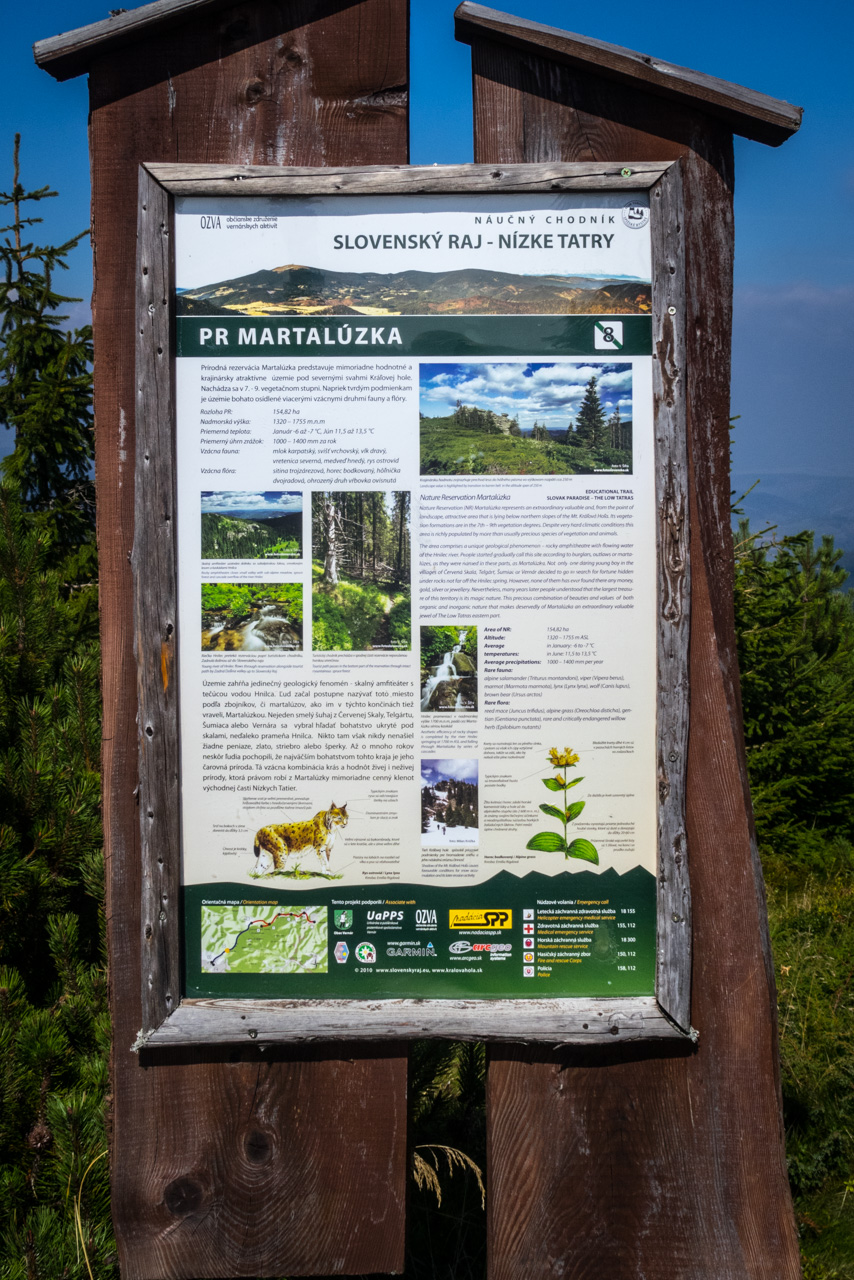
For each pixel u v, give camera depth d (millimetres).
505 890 1977
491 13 1927
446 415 1949
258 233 1936
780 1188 1979
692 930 1989
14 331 6609
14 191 6648
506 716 1970
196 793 1967
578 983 1983
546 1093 1998
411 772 1970
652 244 1946
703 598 1993
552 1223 2000
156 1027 1944
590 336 1950
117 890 1980
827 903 4770
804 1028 3506
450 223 1937
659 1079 1999
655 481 1961
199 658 1959
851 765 6004
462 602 1961
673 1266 1993
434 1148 2701
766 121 1908
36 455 6449
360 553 1956
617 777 1977
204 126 1964
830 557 8148
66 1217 2236
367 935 1975
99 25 1906
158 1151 1985
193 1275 1994
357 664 1962
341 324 1939
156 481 1936
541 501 1959
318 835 1970
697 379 1975
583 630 1967
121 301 1968
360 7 1953
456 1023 1939
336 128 1969
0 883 2607
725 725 1997
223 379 1943
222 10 1952
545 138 1977
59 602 3268
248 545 1951
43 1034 2398
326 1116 1994
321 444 1948
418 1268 2545
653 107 1967
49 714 2863
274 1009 1947
